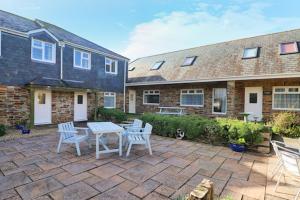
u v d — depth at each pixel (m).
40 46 10.15
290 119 8.17
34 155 5.03
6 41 8.78
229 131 6.21
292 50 9.88
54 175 3.80
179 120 7.46
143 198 3.03
